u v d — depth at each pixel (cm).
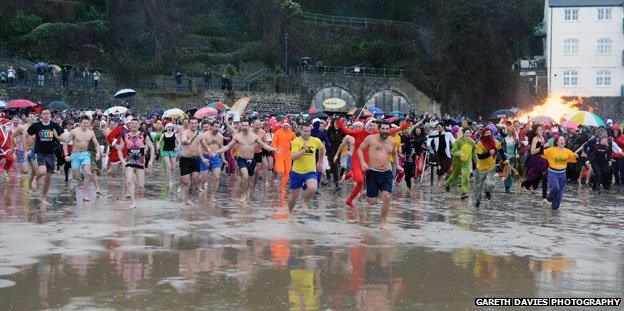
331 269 1093
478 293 968
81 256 1159
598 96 8000
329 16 8519
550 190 1967
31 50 6775
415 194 2314
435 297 942
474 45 7919
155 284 979
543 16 9100
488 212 1873
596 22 8019
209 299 905
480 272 1100
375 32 8431
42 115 1838
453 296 949
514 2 8419
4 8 7144
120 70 6781
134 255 1173
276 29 7794
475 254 1246
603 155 2630
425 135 2534
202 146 1945
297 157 1695
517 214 1847
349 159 2423
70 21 7456
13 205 1820
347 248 1270
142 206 1836
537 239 1434
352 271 1083
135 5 7350
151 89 6619
